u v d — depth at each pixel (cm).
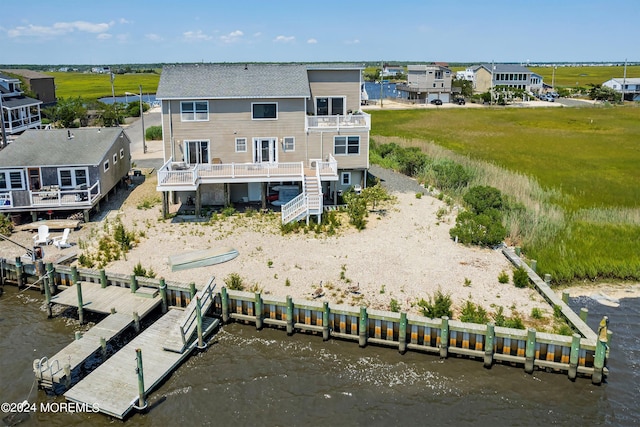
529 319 2211
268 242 3064
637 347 2170
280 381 1966
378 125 8612
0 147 4991
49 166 3534
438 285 2523
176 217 3500
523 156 5900
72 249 2981
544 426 1750
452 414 1805
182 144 3681
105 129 4153
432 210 3662
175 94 3591
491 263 2784
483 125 8631
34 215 3359
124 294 2456
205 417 1789
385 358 2097
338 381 1966
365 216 3522
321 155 3825
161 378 1939
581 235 3222
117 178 4088
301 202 3294
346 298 2392
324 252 2919
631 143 6819
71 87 16188
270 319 2294
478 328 2031
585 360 1956
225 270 2686
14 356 2117
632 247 3036
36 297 2656
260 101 3666
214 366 2052
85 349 2058
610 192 4309
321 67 3909
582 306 2508
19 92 6562
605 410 1822
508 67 14738
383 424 1761
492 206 3469
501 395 1894
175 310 2408
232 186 3797
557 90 15500
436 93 12812
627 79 14325
